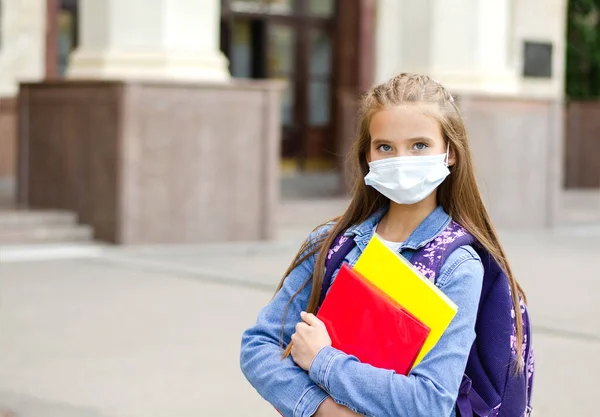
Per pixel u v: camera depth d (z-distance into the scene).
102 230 13.55
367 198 3.10
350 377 2.73
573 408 6.42
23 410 6.21
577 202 20.77
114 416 6.12
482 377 2.95
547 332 8.76
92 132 13.60
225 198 14.08
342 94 18.14
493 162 16.81
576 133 23.89
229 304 9.79
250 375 2.99
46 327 8.62
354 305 2.81
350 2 24.55
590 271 12.55
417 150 2.91
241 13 24.23
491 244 3.00
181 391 6.72
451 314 2.72
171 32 14.01
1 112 19.20
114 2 13.91
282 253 13.41
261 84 14.22
